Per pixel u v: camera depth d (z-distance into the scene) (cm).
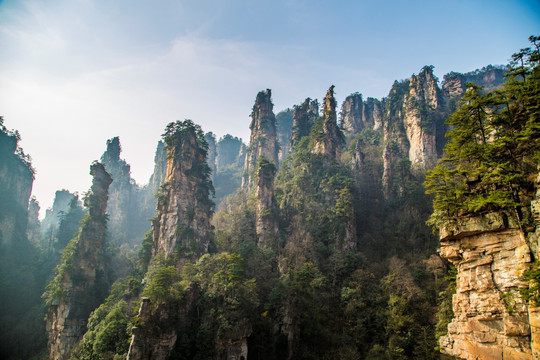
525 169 2925
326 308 7562
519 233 2839
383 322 7088
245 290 6950
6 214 12350
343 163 12475
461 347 3041
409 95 14338
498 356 2773
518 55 3316
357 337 7056
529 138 2933
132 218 17312
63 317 8719
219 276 7012
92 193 10362
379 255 9194
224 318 6525
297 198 10556
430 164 11644
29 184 14300
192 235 8838
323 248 9025
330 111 12600
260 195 10012
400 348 6369
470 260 3077
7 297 10388
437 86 14962
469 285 3044
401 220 9838
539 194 2712
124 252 12619
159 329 6234
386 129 14438
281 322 7088
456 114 3453
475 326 2947
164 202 9419
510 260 2841
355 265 8469
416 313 6862
